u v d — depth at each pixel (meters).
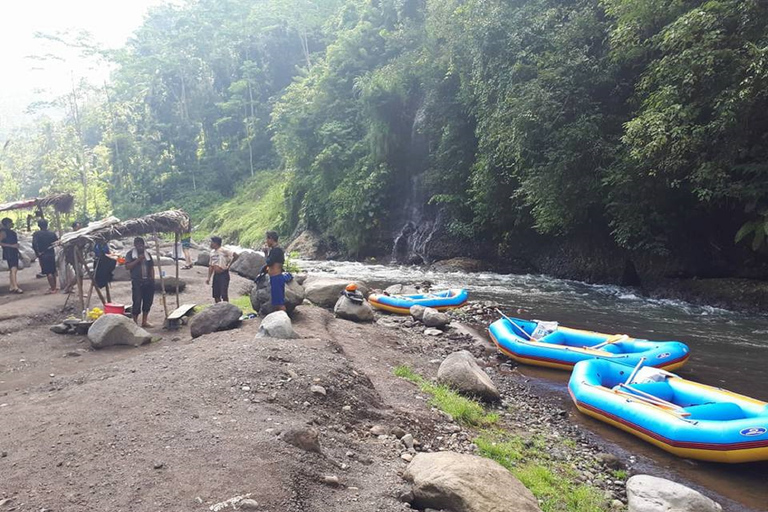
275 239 9.71
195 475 3.89
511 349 9.77
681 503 4.40
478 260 23.00
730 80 11.34
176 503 3.56
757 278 14.02
